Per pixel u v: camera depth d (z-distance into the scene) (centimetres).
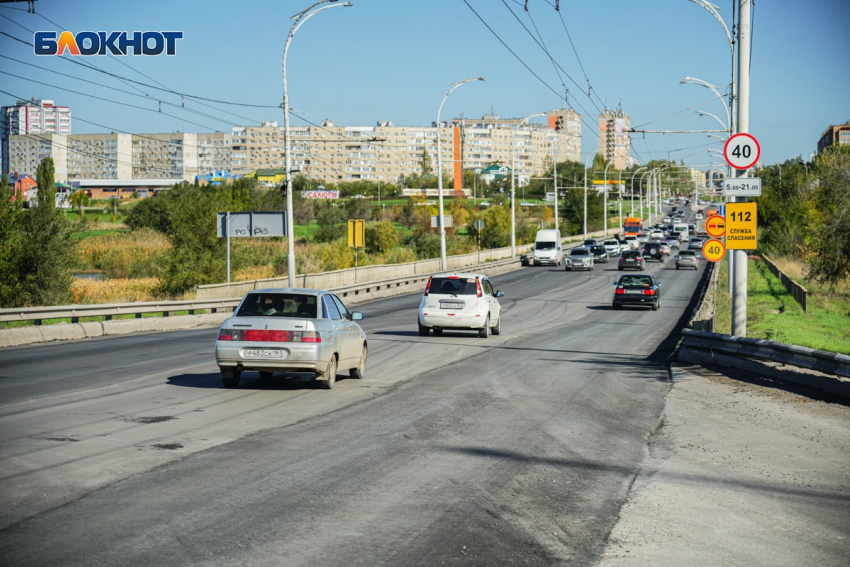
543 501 755
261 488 773
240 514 687
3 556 570
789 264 6400
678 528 681
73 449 921
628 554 611
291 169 3778
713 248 2559
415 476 837
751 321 3297
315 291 1520
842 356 1423
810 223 4881
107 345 2278
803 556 616
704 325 2395
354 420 1163
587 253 6988
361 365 1652
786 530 682
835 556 618
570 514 715
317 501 734
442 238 5634
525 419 1203
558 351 2241
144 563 564
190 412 1198
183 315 3019
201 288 3603
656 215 18200
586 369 1855
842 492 810
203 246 4462
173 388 1448
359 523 669
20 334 2288
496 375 1716
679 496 786
